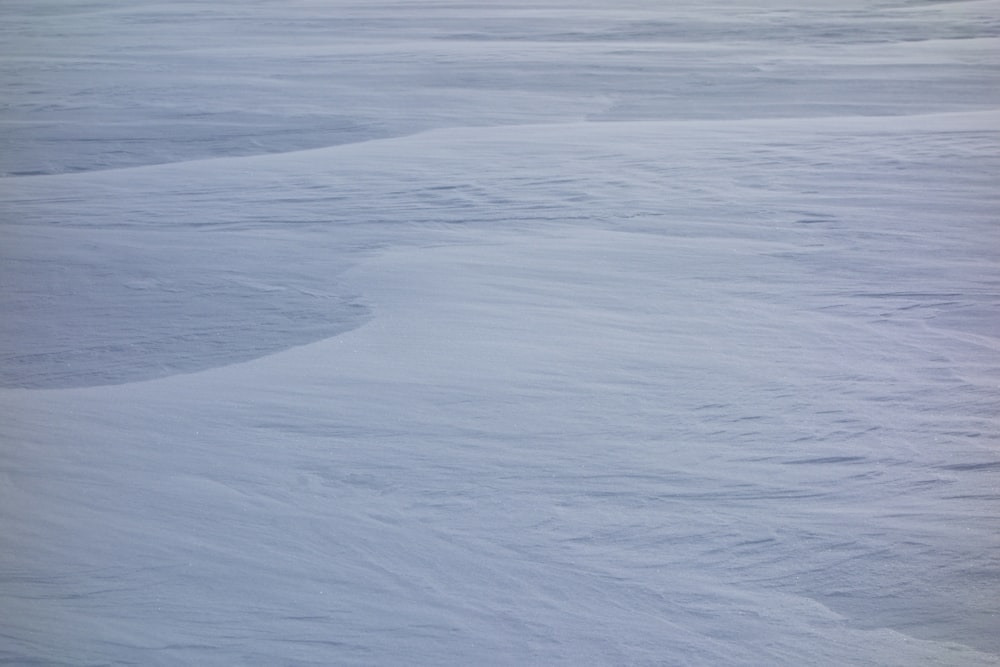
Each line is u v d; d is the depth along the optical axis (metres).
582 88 14.77
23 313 5.05
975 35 22.19
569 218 6.91
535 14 28.89
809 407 3.73
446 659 2.38
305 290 5.38
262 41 22.73
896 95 13.65
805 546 2.82
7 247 6.40
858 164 8.40
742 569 2.72
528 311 4.93
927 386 3.93
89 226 7.09
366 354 4.36
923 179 7.86
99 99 14.42
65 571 2.74
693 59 18.03
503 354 4.32
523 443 3.46
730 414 3.68
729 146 9.34
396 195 7.75
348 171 8.69
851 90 14.16
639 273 5.55
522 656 2.39
